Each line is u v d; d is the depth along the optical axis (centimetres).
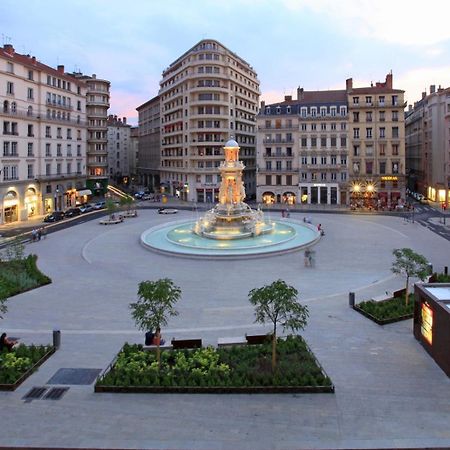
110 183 15462
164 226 7069
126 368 2138
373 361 2298
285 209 9806
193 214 9144
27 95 8650
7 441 1608
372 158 10425
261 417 1772
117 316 3155
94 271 4503
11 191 8188
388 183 10412
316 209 9906
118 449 1558
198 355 2291
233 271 4438
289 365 2161
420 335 2533
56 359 2366
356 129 10450
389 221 7844
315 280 4069
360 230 6831
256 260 4894
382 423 1716
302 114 10631
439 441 1591
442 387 2016
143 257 5119
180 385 2002
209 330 2814
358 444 1577
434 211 9325
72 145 10256
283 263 4744
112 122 18925
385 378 2106
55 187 9581
